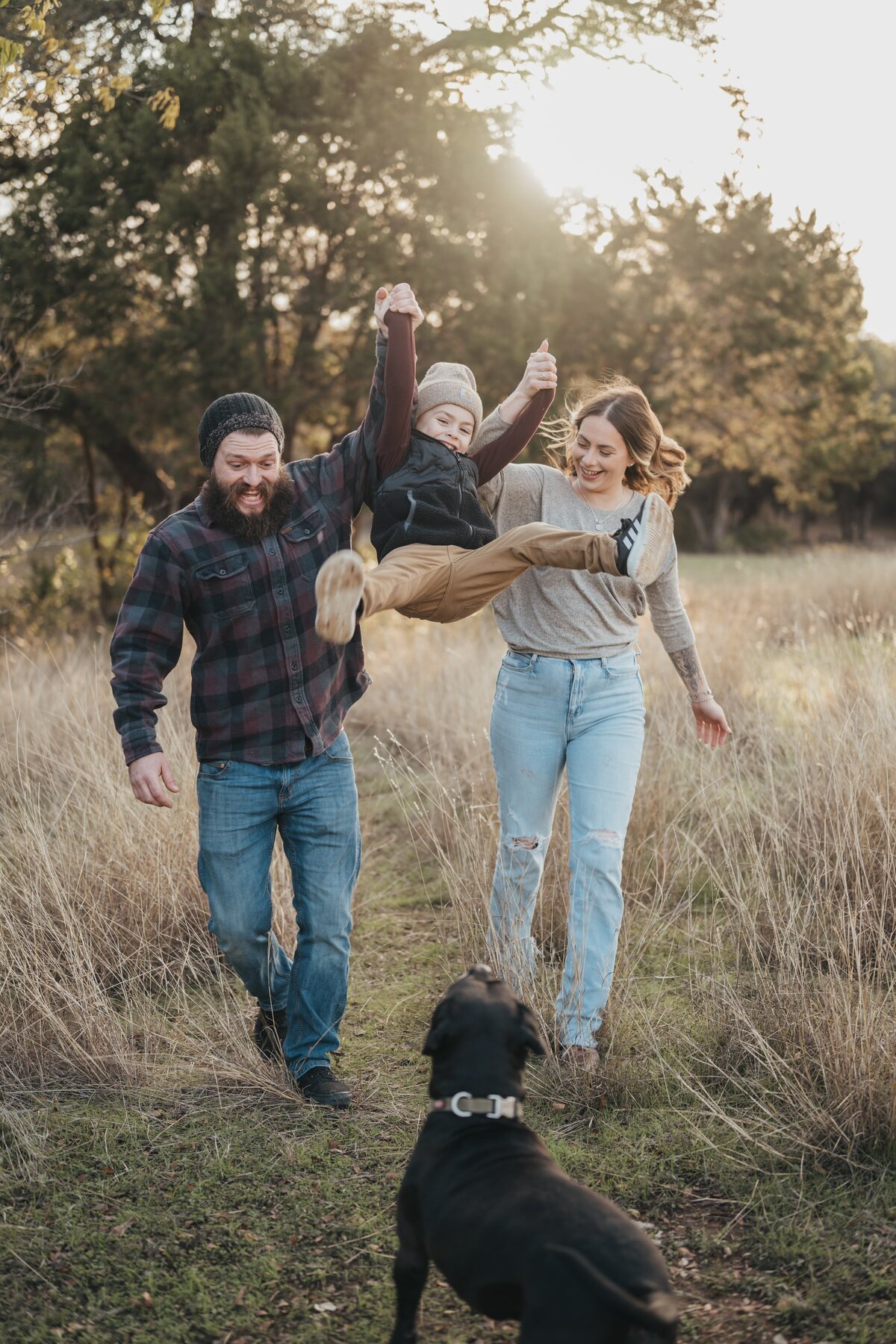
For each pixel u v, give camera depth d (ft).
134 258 35.58
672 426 54.75
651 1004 12.22
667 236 46.21
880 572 38.24
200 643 10.12
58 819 15.21
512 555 10.01
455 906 13.75
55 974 12.42
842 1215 8.54
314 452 46.68
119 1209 8.95
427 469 10.30
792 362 56.80
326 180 35.99
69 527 38.04
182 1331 7.53
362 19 37.37
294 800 10.39
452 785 18.49
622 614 11.34
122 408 36.65
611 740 11.32
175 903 13.92
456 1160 6.68
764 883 13.28
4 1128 10.16
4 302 33.73
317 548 10.16
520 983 11.42
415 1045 11.69
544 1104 10.39
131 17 32.60
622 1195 8.99
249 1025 11.92
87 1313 7.73
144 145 33.73
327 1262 8.23
